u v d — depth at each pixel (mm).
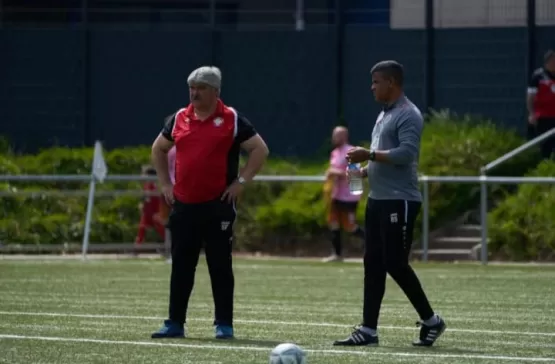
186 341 31672
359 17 88000
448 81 82125
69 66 88500
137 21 91875
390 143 30828
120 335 32906
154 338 32312
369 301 31203
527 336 33688
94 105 88312
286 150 86000
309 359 28172
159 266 61125
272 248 72375
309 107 85750
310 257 70688
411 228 31000
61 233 69375
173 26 90562
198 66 87375
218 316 32875
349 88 84812
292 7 91250
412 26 86562
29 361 27578
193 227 32688
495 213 67438
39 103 88625
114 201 71188
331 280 54000
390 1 87188
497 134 76500
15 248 67875
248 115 86562
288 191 73688
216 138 32500
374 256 31125
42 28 88938
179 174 32719
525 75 80438
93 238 69438
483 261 63469
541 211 66438
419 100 82875
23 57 88875
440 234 68875
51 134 88688
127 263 63031
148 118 87750
